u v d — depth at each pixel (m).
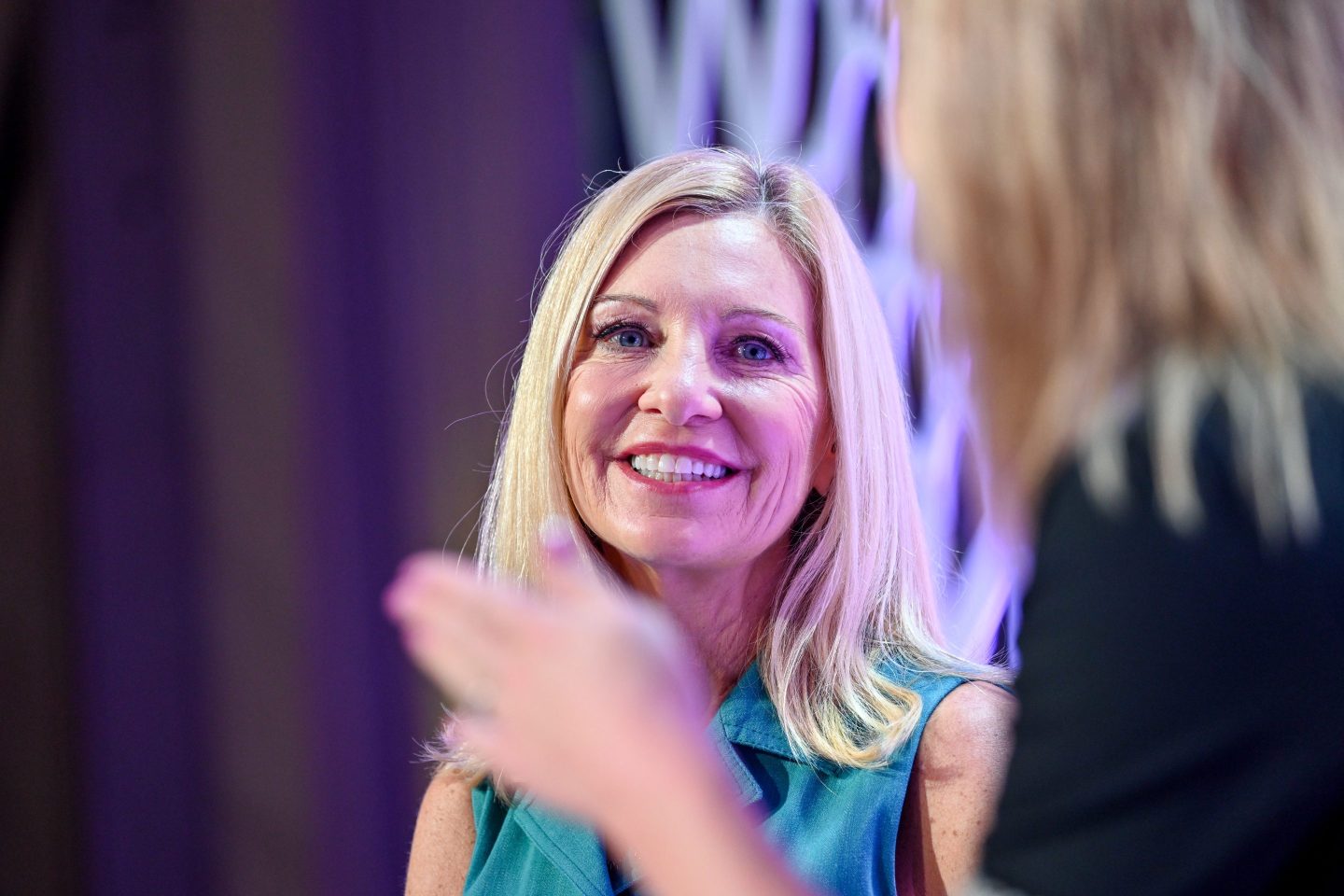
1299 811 0.89
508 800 2.12
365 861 4.06
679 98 3.72
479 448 3.89
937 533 3.33
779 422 1.94
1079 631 0.95
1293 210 0.98
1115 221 1.00
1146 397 0.97
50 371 4.17
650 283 1.98
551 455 2.07
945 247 1.08
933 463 3.35
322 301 4.00
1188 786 0.90
